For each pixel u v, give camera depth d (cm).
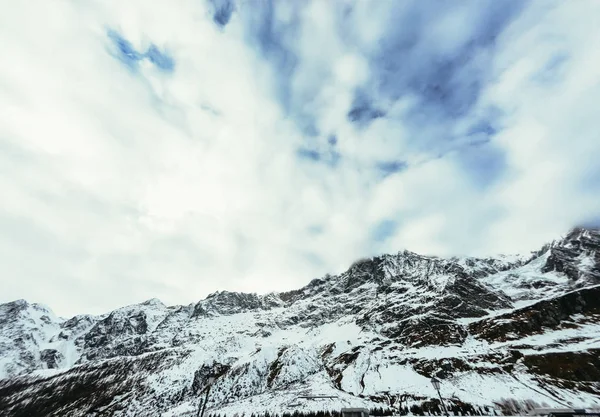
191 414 11538
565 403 8744
